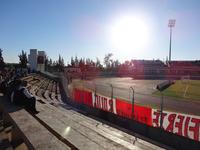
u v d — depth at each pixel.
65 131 4.48
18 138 5.24
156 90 36.44
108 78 62.09
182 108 21.89
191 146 8.81
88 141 3.87
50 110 7.54
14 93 7.53
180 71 71.94
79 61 95.25
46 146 3.40
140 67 87.44
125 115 12.30
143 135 10.66
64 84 22.95
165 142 9.74
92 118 13.30
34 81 29.34
